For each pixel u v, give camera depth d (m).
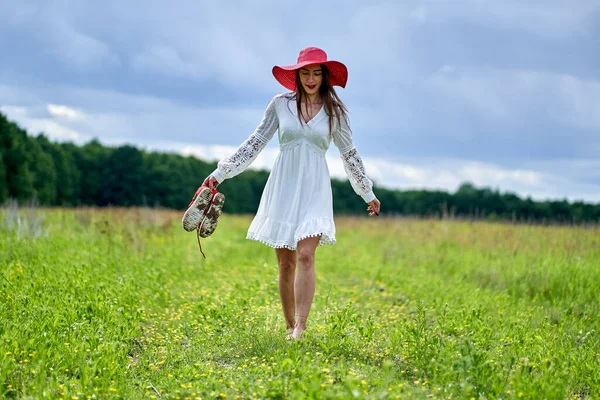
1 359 4.24
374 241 18.53
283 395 3.83
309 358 4.52
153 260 10.81
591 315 7.38
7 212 13.62
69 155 61.97
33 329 5.11
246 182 73.81
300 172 5.64
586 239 12.25
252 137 5.85
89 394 3.93
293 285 5.88
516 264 10.98
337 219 27.72
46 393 3.83
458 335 6.00
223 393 4.00
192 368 4.49
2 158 40.81
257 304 7.19
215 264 11.66
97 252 10.39
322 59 5.70
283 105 5.76
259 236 5.66
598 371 4.77
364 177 5.94
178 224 20.94
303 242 5.48
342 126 5.82
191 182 69.69
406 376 4.62
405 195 59.84
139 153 67.00
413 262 13.02
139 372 4.70
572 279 9.34
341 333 5.24
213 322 5.98
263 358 4.86
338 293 8.74
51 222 14.83
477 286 9.84
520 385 4.00
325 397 3.68
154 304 7.20
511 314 7.27
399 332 5.54
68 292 6.75
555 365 4.72
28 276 7.27
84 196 64.25
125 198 65.38
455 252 13.76
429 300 8.26
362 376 4.31
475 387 4.12
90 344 4.89
